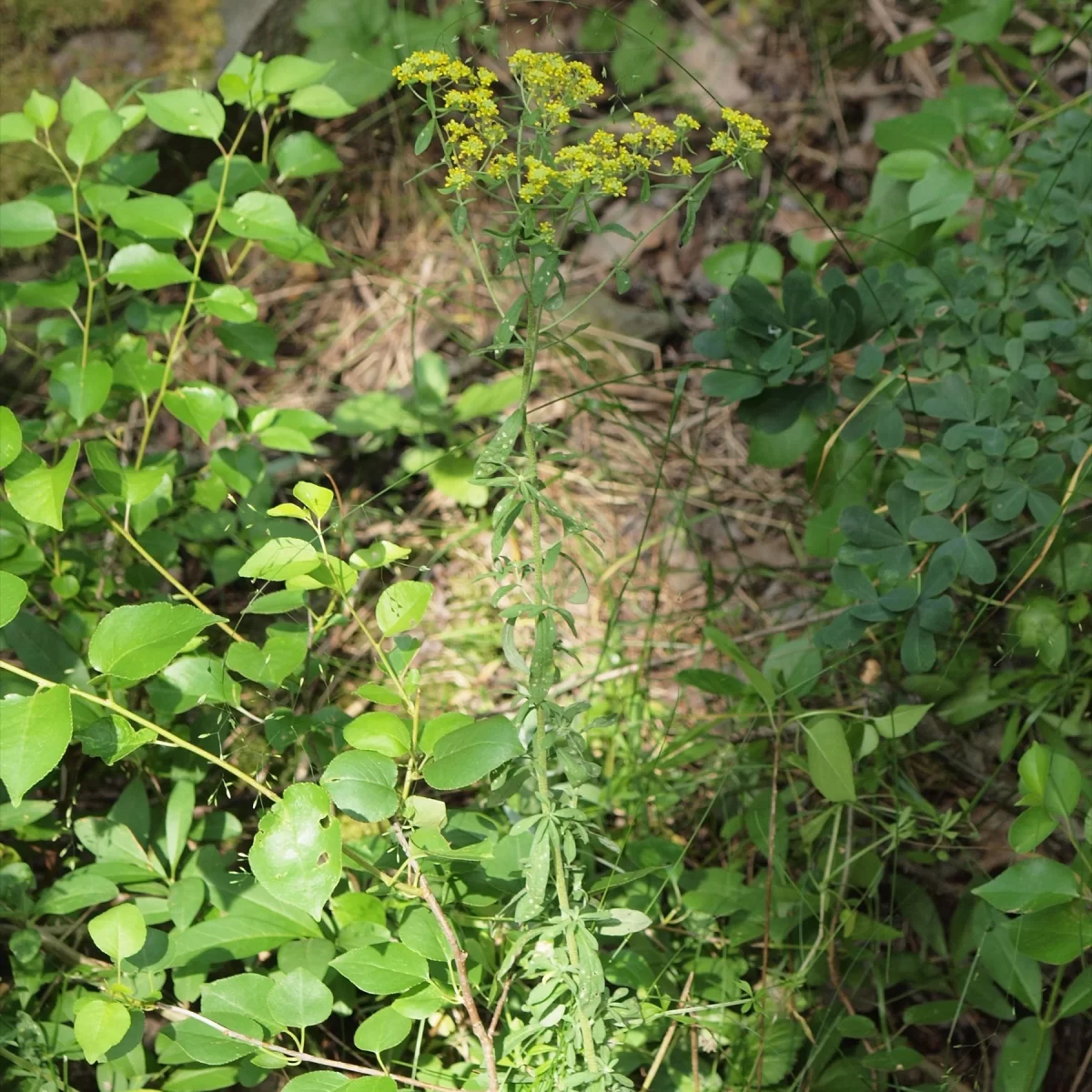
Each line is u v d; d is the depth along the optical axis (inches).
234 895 28.7
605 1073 24.4
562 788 25.1
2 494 33.1
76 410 32.7
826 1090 29.5
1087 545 33.9
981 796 34.6
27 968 28.5
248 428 36.4
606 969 28.2
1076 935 26.4
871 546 32.1
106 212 35.9
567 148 23.3
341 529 36.6
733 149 24.6
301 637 28.0
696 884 31.6
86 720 29.1
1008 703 34.9
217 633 37.5
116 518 34.5
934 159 39.4
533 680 24.0
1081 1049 31.4
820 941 30.6
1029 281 35.4
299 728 29.7
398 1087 26.2
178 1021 27.9
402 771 34.1
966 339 34.0
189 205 35.8
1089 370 33.3
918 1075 31.4
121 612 24.2
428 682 40.1
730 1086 29.4
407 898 27.9
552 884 25.5
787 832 33.1
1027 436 33.1
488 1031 25.2
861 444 35.5
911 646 31.7
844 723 32.9
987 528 31.7
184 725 32.5
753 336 33.7
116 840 30.0
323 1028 30.1
